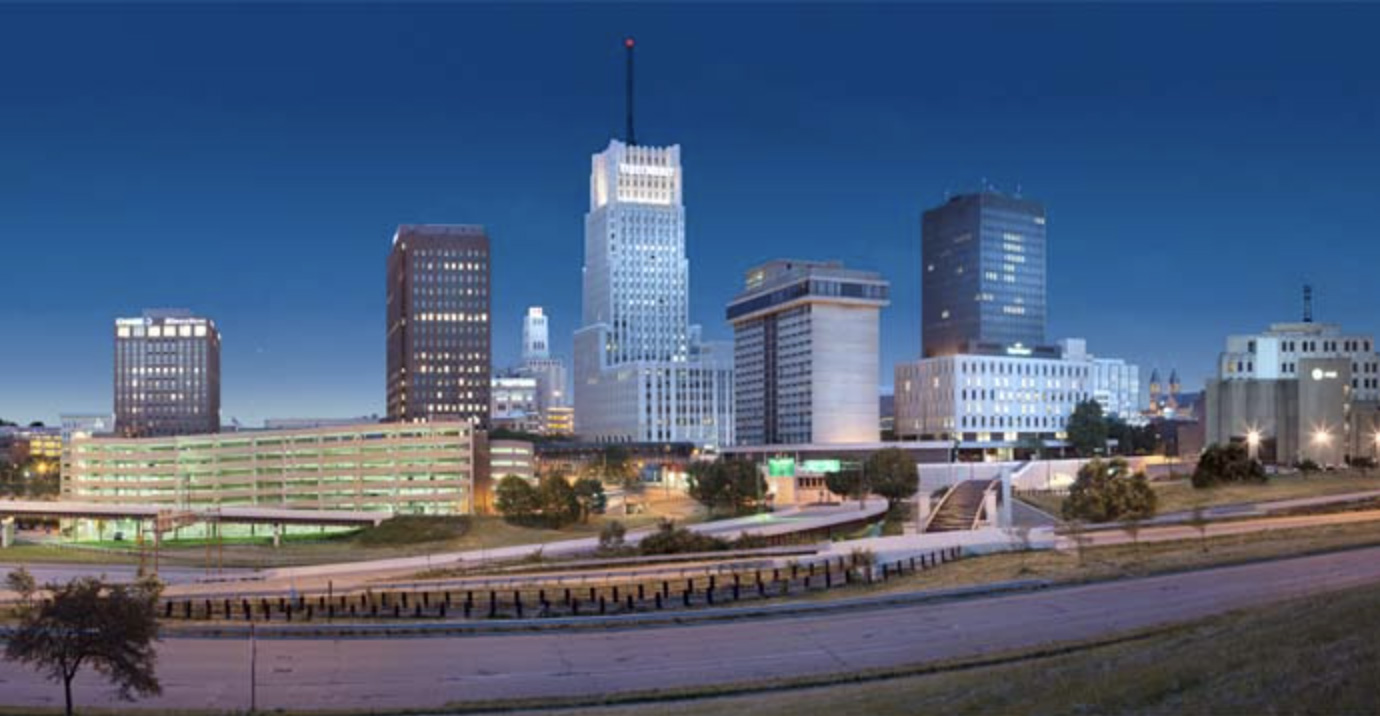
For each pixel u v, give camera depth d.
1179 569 83.38
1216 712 30.89
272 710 52.00
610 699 52.19
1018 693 41.00
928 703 42.22
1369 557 85.06
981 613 70.94
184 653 66.25
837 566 96.81
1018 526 144.50
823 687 52.69
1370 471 176.25
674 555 111.81
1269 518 121.62
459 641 68.50
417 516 193.75
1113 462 158.75
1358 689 29.59
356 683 58.09
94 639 49.62
